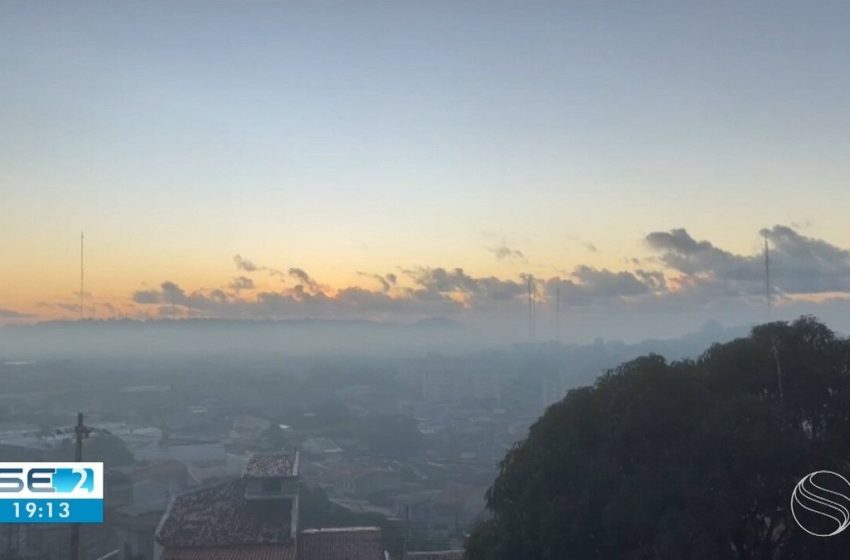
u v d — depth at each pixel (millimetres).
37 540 23688
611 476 10180
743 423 10016
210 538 21766
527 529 10641
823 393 10906
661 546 9227
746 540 10438
